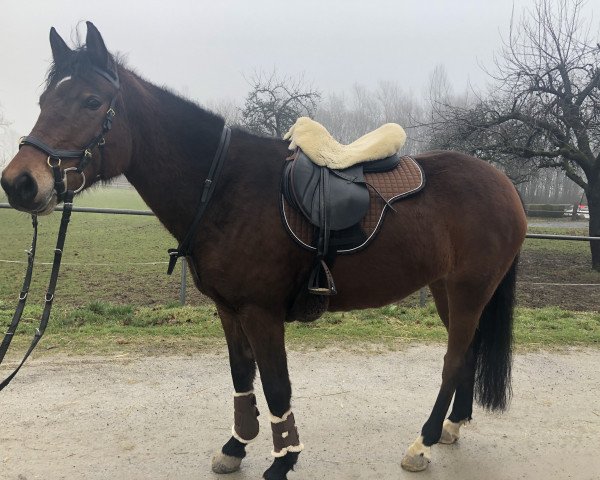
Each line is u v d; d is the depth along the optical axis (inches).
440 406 93.4
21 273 300.7
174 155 78.8
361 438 102.9
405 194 85.7
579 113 357.4
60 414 109.1
